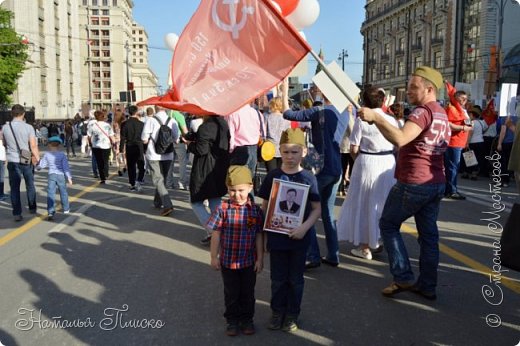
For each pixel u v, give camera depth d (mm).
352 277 4887
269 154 6906
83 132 20328
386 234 4332
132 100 33125
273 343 3543
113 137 12641
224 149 5863
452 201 9094
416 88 4105
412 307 4148
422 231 4309
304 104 8117
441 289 4555
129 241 6266
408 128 3887
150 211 8234
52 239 6434
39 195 10203
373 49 80688
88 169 15984
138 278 4875
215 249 3598
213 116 5789
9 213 8336
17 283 4785
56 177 7875
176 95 4273
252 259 3635
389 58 73812
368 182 5312
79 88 64688
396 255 4289
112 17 107188
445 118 4086
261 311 4117
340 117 4980
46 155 7816
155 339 3615
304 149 4039
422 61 62906
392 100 6715
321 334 3668
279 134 8156
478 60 47156
